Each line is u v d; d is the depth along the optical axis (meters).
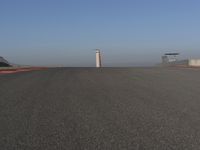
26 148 7.59
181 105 13.16
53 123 10.18
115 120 10.48
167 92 17.53
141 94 16.81
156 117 10.84
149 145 7.69
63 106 13.30
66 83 23.33
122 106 13.12
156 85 21.39
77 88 20.00
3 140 8.27
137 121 10.29
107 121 10.37
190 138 8.23
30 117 11.12
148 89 19.09
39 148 7.58
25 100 15.05
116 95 16.56
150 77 28.62
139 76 30.00
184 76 29.56
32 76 31.11
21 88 20.20
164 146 7.59
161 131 8.98
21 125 9.94
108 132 8.98
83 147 7.62
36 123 10.20
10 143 8.00
